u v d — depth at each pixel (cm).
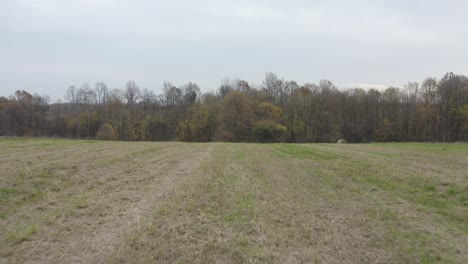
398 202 650
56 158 1159
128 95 6994
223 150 1850
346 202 644
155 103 6994
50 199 613
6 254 377
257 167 1114
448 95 5206
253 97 6056
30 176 795
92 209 561
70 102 6769
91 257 376
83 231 455
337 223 515
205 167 1088
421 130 5397
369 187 788
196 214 546
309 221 522
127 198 643
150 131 5859
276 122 5334
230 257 389
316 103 5841
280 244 429
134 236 438
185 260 378
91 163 1076
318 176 941
